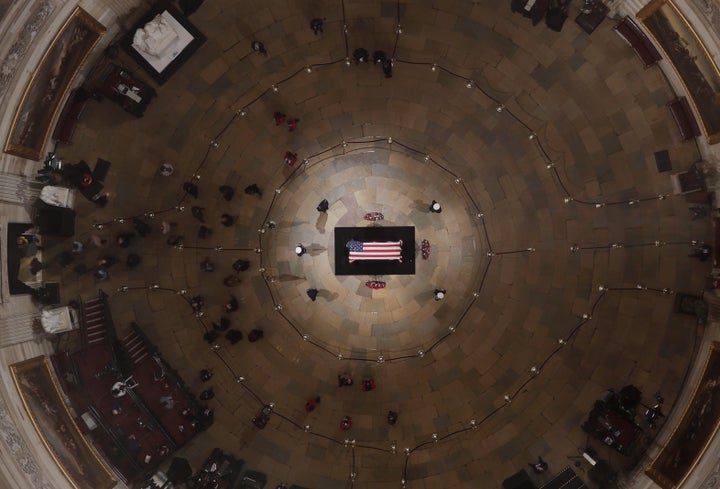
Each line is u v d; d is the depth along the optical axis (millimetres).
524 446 21578
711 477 17531
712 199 20484
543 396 21766
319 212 22344
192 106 21875
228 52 21781
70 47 19016
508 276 22047
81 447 19672
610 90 21359
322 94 22016
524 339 21953
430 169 22172
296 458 21750
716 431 17828
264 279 22281
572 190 21781
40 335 19922
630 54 21109
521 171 21969
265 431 21844
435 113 22047
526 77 21719
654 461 19844
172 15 21281
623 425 20578
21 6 16156
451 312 22219
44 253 20969
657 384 20984
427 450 21781
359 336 22219
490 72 21797
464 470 21609
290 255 22359
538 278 21953
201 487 21062
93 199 21375
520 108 21828
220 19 21703
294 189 22234
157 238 21906
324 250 22359
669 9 18109
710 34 17000
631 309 21453
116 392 20453
